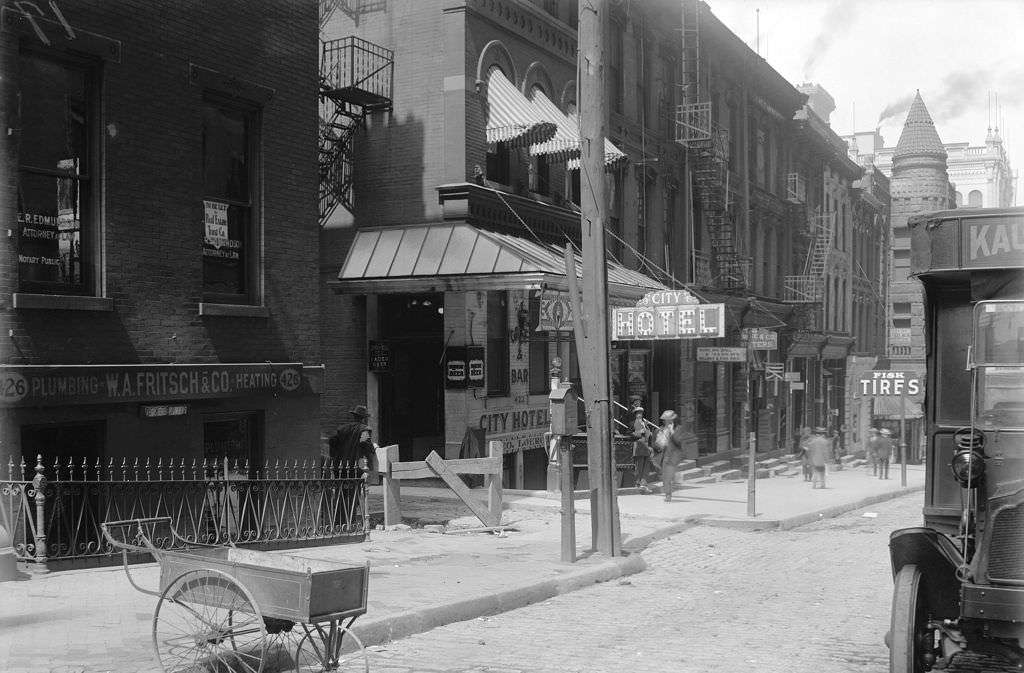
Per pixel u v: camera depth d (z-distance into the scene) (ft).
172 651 23.18
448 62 65.57
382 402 69.97
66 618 26.40
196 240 39.14
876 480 109.29
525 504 59.41
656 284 76.07
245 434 41.78
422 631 29.40
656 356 97.50
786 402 137.18
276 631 22.72
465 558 40.96
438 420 68.90
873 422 175.42
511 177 71.20
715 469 105.91
